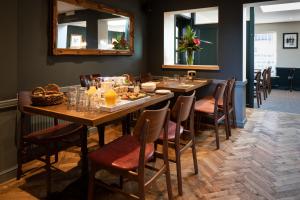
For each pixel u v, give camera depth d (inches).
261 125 171.6
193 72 162.6
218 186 89.3
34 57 112.9
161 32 189.6
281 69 366.0
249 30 214.7
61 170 101.7
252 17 211.5
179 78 159.6
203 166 105.5
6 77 91.5
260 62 392.2
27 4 108.2
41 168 103.5
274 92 336.2
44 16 115.8
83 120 62.5
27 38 109.3
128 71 176.7
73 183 91.4
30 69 111.7
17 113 96.6
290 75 357.4
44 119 113.0
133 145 73.9
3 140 92.6
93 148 125.3
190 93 156.3
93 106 70.4
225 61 166.2
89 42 140.3
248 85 226.4
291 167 105.3
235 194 84.2
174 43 209.0
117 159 65.3
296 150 125.0
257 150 124.7
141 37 187.9
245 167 105.0
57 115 68.3
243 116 167.0
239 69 162.4
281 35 371.9
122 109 71.3
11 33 91.8
